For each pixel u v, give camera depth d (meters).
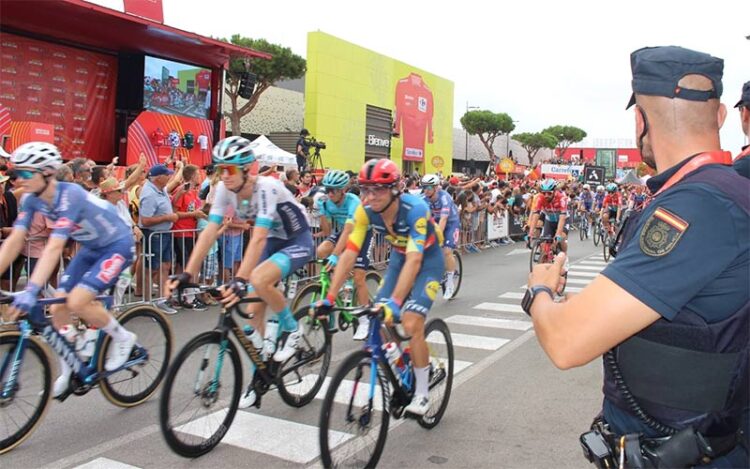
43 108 12.70
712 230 1.26
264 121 26.92
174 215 7.25
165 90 14.38
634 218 1.51
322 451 2.85
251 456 3.36
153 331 4.25
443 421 3.91
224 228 7.61
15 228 3.53
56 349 3.61
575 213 21.64
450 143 37.03
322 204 5.97
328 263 5.23
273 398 4.34
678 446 1.31
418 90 32.56
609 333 1.30
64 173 6.12
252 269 3.62
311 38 24.59
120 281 6.20
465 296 8.62
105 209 3.79
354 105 26.91
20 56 12.20
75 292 3.62
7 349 3.35
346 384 3.01
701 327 1.28
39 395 3.50
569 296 1.64
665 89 1.40
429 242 3.69
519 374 4.96
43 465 3.20
